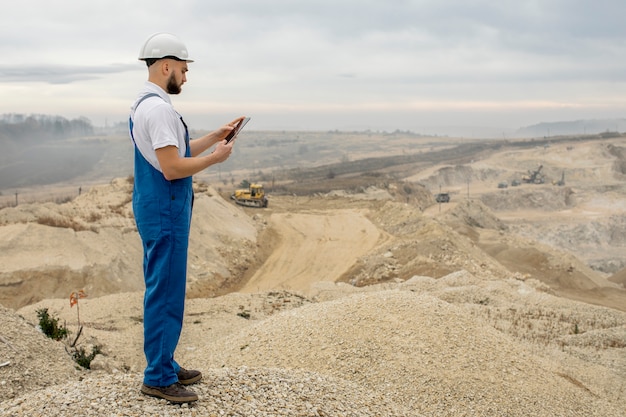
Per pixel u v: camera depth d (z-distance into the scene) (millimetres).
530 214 112188
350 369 11312
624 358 17391
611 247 96875
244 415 5645
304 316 13812
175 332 5484
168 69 5398
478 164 151000
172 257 5320
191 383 6059
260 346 12859
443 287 28531
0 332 11398
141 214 5305
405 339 12227
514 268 44438
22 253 30922
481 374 11359
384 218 56031
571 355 17781
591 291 41219
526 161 156750
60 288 29922
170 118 5176
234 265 42125
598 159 163000
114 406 5352
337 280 39562
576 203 119250
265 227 53688
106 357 13617
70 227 35406
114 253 34469
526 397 10953
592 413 11109
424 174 139750
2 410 5387
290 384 6887
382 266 40438
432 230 47250
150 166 5289
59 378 10695
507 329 20531
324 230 53125
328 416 6230
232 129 5852
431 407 10227
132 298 23438
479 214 79125
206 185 56625
